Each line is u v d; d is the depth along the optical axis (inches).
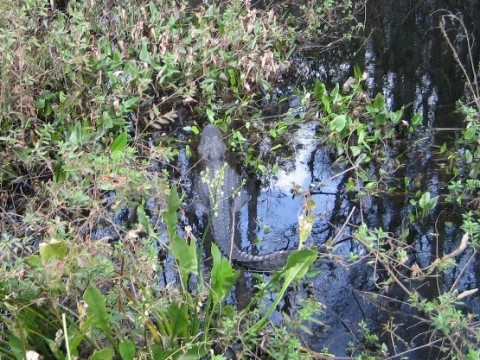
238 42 267.7
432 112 259.0
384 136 239.1
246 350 135.1
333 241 174.1
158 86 256.4
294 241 194.2
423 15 339.3
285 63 280.8
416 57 305.1
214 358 117.7
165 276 173.9
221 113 263.0
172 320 126.9
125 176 163.6
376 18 339.6
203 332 134.6
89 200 165.0
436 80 284.0
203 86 256.4
